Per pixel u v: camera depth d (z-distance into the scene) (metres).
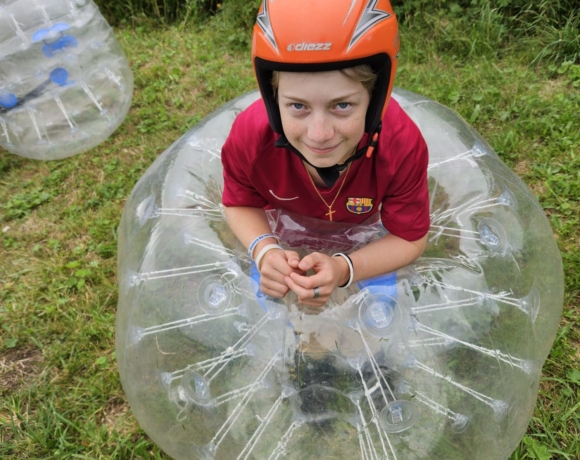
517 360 1.87
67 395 2.42
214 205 2.19
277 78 1.44
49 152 3.59
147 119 3.97
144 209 2.28
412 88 3.92
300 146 1.52
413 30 4.57
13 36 3.34
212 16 5.26
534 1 4.30
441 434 1.77
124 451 2.18
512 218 2.12
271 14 1.35
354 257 1.80
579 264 2.62
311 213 1.97
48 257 3.04
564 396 2.21
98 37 3.66
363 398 1.78
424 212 1.83
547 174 3.13
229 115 2.48
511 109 3.65
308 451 1.78
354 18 1.30
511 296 1.93
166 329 1.93
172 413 1.87
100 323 2.63
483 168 2.23
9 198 3.45
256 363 1.83
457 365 1.80
